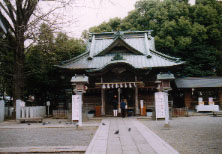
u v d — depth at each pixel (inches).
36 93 1005.2
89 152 224.8
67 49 805.2
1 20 244.2
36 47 791.7
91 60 916.6
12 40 672.4
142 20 1374.3
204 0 1355.8
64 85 1003.9
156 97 588.4
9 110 733.9
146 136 326.3
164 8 1322.6
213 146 257.6
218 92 952.3
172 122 540.1
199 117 671.8
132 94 818.2
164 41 1221.7
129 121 573.3
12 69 808.9
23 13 652.7
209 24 1288.1
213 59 1202.0
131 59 893.2
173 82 995.3
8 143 289.6
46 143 287.4
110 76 775.1
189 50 1242.6
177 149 244.1
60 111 718.5
